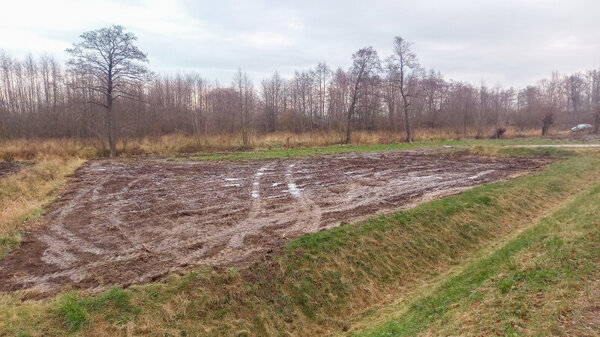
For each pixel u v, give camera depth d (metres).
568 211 11.38
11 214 10.81
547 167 19.25
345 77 43.09
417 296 7.78
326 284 7.95
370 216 10.92
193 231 9.93
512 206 13.10
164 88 46.97
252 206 12.40
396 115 47.31
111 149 28.59
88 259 8.15
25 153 26.91
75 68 28.25
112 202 13.09
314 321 7.18
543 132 45.75
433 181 16.39
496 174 18.00
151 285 6.84
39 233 9.87
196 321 6.36
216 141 33.75
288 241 9.07
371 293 8.12
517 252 8.27
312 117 50.56
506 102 56.88
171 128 42.50
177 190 15.00
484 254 9.87
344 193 14.15
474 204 12.59
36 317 5.95
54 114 38.25
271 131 50.84
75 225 10.52
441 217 11.41
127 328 5.93
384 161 23.27
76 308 6.12
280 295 7.36
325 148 31.81
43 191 14.67
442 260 9.80
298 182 16.42
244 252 8.48
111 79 28.55
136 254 8.39
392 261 9.25
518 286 6.21
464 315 5.77
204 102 46.81
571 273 6.14
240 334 6.38
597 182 15.81
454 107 52.91
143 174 19.08
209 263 7.87
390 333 6.11
